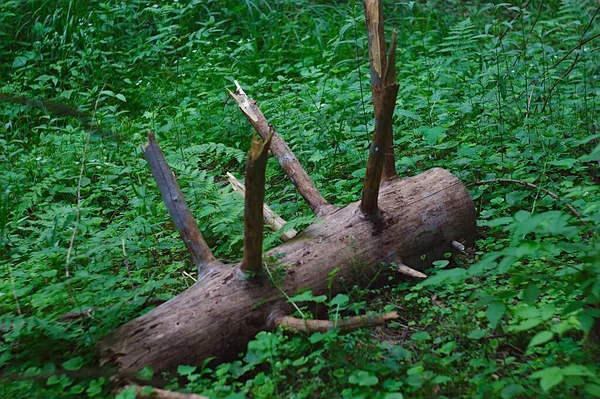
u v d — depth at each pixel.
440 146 4.98
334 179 5.18
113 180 5.68
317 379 2.97
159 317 3.14
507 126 5.37
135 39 8.02
